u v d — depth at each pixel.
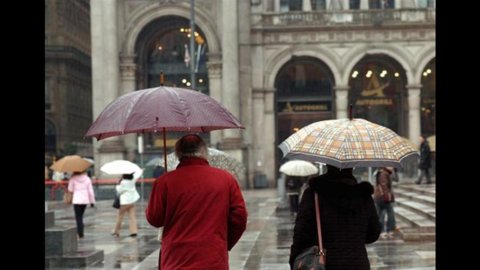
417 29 48.81
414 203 25.00
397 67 50.94
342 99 49.34
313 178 6.35
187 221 5.98
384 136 6.35
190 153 6.25
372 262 13.83
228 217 6.17
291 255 6.33
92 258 14.04
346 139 6.20
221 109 6.66
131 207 19.89
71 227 14.42
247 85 48.62
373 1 50.34
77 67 68.81
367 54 49.06
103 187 42.56
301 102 51.72
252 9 49.28
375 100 51.56
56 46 64.31
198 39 50.28
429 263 13.54
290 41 49.28
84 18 72.19
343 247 6.09
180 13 48.19
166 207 6.06
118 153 46.06
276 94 51.62
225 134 47.22
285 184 28.59
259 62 49.28
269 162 49.31
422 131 51.25
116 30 47.50
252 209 29.64
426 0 50.03
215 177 6.13
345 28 48.88
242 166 12.01
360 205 6.19
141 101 6.38
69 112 65.12
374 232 6.37
